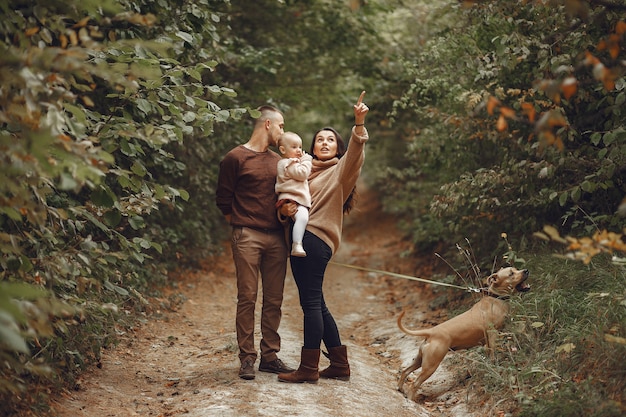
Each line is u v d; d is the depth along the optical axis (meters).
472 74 7.25
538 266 6.19
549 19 5.86
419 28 9.45
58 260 3.94
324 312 5.14
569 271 5.79
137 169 4.55
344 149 5.45
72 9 3.88
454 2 7.53
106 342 5.79
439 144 8.39
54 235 4.44
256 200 5.04
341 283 10.66
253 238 5.02
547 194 6.34
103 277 4.89
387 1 10.06
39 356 4.45
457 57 7.53
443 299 7.91
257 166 5.07
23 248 4.03
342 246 14.72
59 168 3.25
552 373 4.54
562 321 5.18
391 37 11.29
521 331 5.09
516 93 6.03
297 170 4.90
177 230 9.30
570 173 6.46
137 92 4.79
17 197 3.37
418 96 9.25
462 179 7.06
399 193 12.06
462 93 6.96
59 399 4.48
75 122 3.70
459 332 5.11
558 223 6.83
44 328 3.24
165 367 5.67
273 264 5.12
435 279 8.92
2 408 3.83
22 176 3.59
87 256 4.40
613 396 4.20
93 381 5.02
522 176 6.46
